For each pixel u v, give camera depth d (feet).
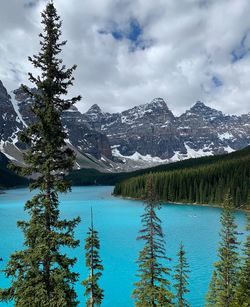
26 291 55.52
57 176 59.06
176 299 152.35
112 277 188.03
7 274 57.26
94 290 86.33
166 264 207.21
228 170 583.17
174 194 605.31
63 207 528.63
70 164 59.11
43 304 54.65
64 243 57.26
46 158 58.13
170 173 643.04
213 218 402.11
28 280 57.06
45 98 58.34
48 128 56.85
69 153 59.88
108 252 239.09
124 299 159.22
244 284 115.65
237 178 533.14
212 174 590.96
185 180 606.14
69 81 59.26
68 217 411.34
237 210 469.98
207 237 288.30
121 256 228.63
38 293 54.75
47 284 57.26
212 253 233.14
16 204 552.82
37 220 57.98
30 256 55.62
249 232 292.61
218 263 116.88
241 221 367.04
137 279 184.14
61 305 54.24
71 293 58.29
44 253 55.16
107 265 208.95
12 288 57.67
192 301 152.66
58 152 59.31
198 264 207.82
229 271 116.26
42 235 56.70
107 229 329.52
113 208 513.04
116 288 172.55
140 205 554.87
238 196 496.64
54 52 58.44
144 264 88.48
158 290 86.94
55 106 59.31
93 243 85.81
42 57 57.72
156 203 89.30
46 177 58.08
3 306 142.61
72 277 58.70
